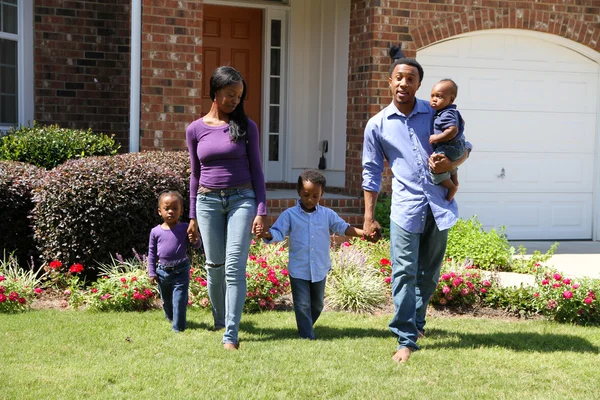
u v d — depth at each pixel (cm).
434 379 466
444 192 523
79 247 720
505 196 1059
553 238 1082
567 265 890
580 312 639
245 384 446
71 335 546
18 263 771
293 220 561
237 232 520
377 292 679
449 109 507
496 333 588
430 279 551
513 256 907
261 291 648
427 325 612
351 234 563
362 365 488
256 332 573
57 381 442
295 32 1104
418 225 514
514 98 1052
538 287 673
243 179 527
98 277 729
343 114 1059
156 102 888
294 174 1121
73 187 709
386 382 455
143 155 788
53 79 1000
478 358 511
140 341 534
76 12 1003
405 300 514
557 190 1079
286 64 1112
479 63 1033
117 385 439
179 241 573
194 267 705
